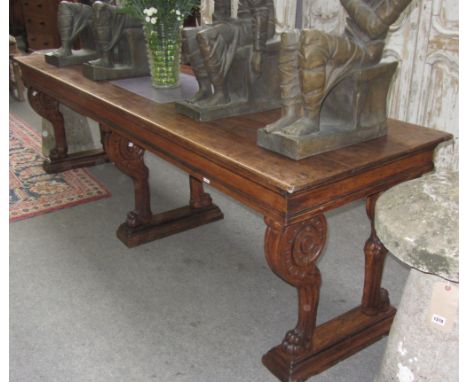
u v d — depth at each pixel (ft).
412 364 4.53
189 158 5.59
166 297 6.97
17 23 25.35
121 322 6.47
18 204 9.80
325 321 6.47
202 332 6.27
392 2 4.68
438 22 7.79
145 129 6.32
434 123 8.30
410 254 3.99
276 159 4.79
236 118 6.15
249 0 5.84
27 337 6.23
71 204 9.80
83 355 5.92
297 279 4.99
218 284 7.27
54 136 11.32
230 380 5.53
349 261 7.85
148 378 5.57
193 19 13.35
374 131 5.32
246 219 9.21
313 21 9.86
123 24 8.09
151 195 10.20
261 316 6.56
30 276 7.48
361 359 5.83
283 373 5.46
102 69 8.05
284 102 5.11
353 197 4.89
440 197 4.28
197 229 8.84
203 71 6.19
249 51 6.16
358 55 4.81
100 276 7.47
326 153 4.95
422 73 8.23
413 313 4.49
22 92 16.88
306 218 4.57
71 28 9.14
